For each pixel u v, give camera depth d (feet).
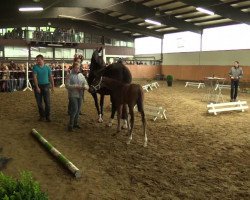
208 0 58.95
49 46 94.02
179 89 63.62
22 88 56.65
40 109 27.84
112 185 14.17
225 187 14.07
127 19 91.25
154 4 71.97
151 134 23.58
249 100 46.34
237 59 76.38
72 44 96.07
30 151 19.04
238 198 13.00
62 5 61.98
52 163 16.94
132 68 98.48
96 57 26.55
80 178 14.89
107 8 67.36
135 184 14.30
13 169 15.92
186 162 17.33
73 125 24.93
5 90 53.42
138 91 20.10
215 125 27.22
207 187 14.05
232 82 42.39
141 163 17.07
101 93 25.71
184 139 22.26
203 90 61.52
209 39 85.15
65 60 96.17
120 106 22.31
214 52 83.20
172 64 99.81
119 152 18.99
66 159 16.60
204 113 33.37
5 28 92.84
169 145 20.66
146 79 96.84
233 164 17.11
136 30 97.14
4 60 84.28
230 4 61.87
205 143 21.29
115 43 114.73
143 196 13.07
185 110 35.32
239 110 35.60
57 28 98.58
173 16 80.79
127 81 24.43
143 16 73.31
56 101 41.11
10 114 31.45
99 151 19.16
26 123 27.12
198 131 24.82
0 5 55.62
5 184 8.37
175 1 67.97
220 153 19.06
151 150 19.48
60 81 65.98
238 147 20.45
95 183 14.37
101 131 24.30
